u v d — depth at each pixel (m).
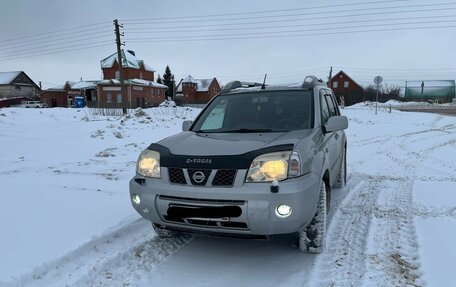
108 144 12.37
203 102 80.12
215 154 3.46
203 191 3.31
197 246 4.20
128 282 3.44
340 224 4.69
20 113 25.34
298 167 3.35
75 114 27.73
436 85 73.06
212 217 3.31
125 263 3.81
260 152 3.38
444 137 15.39
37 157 9.94
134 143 12.44
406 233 4.34
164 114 26.36
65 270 3.55
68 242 4.00
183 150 3.67
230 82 5.50
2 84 83.81
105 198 5.73
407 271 3.42
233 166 3.29
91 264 3.67
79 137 13.84
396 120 25.64
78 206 5.30
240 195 3.22
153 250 4.10
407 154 10.80
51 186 6.50
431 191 6.19
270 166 3.29
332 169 4.93
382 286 3.17
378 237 4.21
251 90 5.07
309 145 3.70
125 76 60.06
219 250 4.08
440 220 4.70
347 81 72.25
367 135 16.31
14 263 3.51
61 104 70.94
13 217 4.79
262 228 3.27
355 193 6.20
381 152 11.20
